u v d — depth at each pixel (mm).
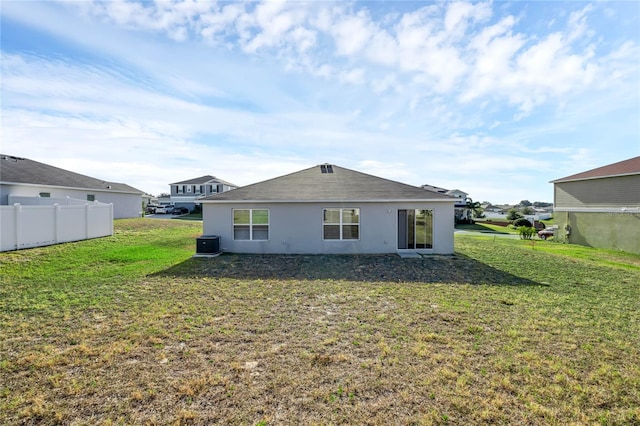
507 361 3924
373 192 13133
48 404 3016
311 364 3840
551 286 7844
